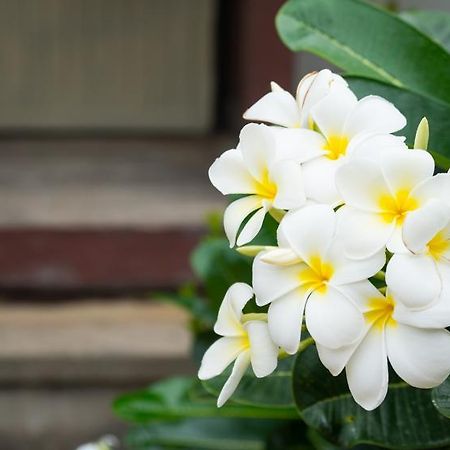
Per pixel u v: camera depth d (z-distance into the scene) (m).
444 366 0.78
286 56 2.06
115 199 2.05
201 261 1.22
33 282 2.00
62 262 2.00
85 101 2.33
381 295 0.79
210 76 2.33
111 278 2.00
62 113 2.33
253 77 2.08
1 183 2.11
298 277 0.81
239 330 0.85
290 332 0.80
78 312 1.98
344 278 0.80
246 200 0.86
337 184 0.80
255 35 2.06
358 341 0.79
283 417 1.12
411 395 0.93
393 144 0.81
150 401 1.25
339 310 0.79
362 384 0.79
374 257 0.79
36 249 1.99
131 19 2.29
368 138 0.82
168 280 2.01
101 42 2.30
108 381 1.88
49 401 1.91
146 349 1.86
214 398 1.14
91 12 2.29
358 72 1.01
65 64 2.31
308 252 0.81
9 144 2.32
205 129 2.36
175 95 2.34
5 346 1.86
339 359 0.80
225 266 1.21
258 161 0.85
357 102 0.85
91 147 2.32
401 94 0.95
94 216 1.98
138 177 2.15
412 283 0.77
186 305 1.35
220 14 2.30
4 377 1.87
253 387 1.00
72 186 2.11
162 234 1.99
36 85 2.31
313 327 0.80
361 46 1.02
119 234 1.98
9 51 2.29
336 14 1.04
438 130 0.94
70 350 1.85
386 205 0.80
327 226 0.80
